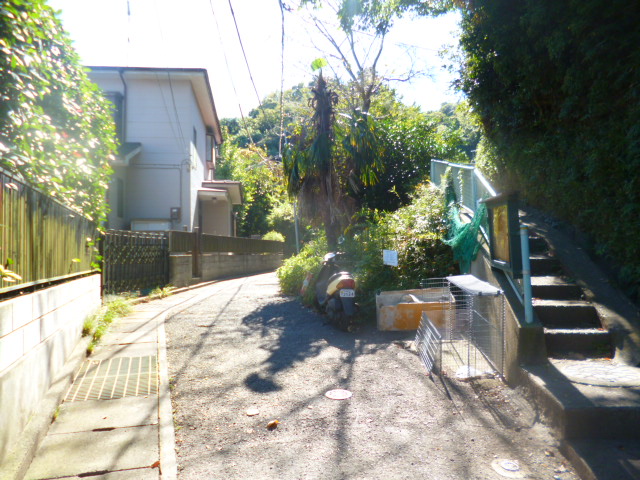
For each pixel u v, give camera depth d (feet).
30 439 10.84
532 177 24.56
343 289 22.54
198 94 64.23
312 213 36.99
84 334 20.42
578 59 19.62
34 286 13.53
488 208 17.81
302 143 37.37
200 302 33.65
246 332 23.30
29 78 13.62
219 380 16.14
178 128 58.90
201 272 50.42
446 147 50.80
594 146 18.47
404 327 21.95
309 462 10.60
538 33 20.77
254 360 18.42
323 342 20.83
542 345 13.87
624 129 16.67
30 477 9.98
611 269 17.97
